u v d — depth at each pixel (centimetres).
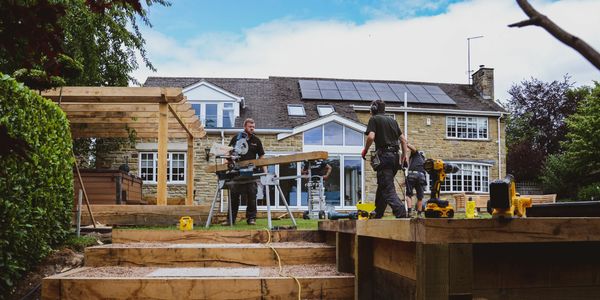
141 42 1374
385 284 318
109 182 933
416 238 227
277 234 550
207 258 470
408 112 2009
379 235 289
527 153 2861
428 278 216
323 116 1780
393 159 580
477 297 231
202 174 1734
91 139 1623
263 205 1716
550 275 241
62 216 548
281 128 1772
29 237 457
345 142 1803
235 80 2162
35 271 472
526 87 3456
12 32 188
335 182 1777
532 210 307
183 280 379
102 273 423
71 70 511
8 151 191
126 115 985
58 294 372
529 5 92
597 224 227
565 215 291
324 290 389
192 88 1830
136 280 377
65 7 193
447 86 2342
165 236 549
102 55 1318
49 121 509
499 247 236
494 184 225
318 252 479
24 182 445
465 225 220
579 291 243
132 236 550
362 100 2047
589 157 2302
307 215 1266
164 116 791
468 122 2077
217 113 1828
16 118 427
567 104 3275
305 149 1777
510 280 236
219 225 788
